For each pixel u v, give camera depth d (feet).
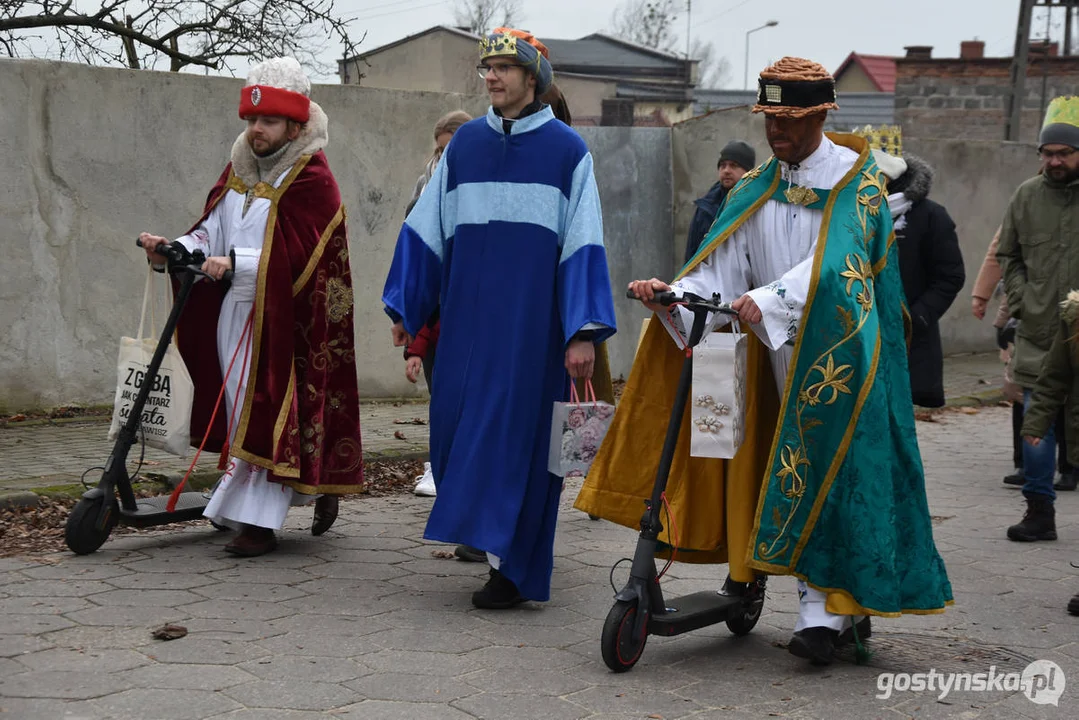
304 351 17.28
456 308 15.30
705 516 13.55
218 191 17.65
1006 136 63.05
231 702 11.21
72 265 27.32
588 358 14.89
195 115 28.73
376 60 108.78
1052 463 19.62
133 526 17.08
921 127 74.74
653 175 37.76
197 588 15.17
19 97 26.37
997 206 47.98
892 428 12.86
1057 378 18.21
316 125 17.49
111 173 27.66
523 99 15.29
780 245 13.16
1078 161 20.34
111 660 12.31
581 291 14.83
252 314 17.02
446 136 20.01
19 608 14.03
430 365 19.11
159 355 16.87
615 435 13.48
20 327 26.78
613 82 128.77
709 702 11.75
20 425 26.09
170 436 17.02
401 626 13.92
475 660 12.77
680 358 13.38
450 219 15.61
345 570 16.46
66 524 16.51
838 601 12.52
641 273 37.73
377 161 31.71
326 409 17.65
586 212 15.07
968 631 14.55
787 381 12.65
